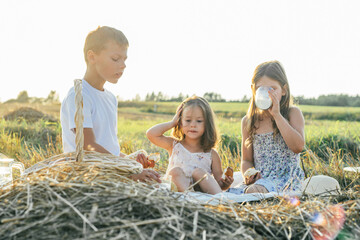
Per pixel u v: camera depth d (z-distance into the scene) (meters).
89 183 1.97
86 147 2.84
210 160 3.45
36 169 2.31
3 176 2.54
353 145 6.41
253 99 3.41
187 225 1.72
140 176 2.51
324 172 4.13
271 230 1.88
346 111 25.97
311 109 29.19
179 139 3.54
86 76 3.09
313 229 1.84
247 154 3.51
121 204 1.77
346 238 1.81
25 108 12.12
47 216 1.66
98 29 3.01
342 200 2.37
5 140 6.68
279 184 3.20
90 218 1.62
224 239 1.65
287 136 3.15
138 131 13.15
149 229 1.63
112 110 3.16
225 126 11.98
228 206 2.09
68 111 2.89
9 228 1.63
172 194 2.06
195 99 3.44
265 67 3.32
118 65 2.98
